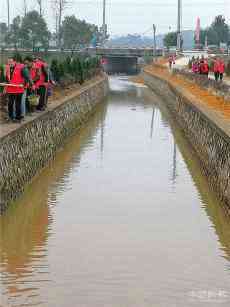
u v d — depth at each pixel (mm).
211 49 91938
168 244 11953
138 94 53500
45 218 13695
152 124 31500
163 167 20000
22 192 16031
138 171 19156
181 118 30188
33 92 19219
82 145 24094
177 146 24500
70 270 10406
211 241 12234
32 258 11023
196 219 13852
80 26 86188
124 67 96812
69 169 19281
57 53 70000
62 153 22219
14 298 9180
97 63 59750
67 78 32094
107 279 10008
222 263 10930
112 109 39062
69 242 11984
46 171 18906
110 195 15906
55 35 75875
